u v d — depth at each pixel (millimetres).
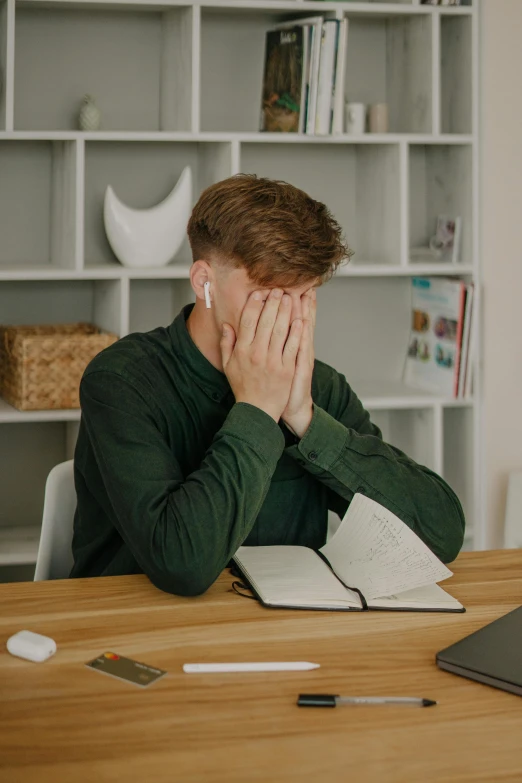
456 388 2816
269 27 2871
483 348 2828
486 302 2809
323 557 1372
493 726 902
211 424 1457
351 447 1413
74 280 2859
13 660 1035
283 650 1071
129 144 2836
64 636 1103
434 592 1262
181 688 973
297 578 1266
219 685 980
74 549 1535
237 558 1349
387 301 3139
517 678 975
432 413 2846
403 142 2719
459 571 1388
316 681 994
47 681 985
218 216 1324
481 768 825
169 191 2887
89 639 1095
